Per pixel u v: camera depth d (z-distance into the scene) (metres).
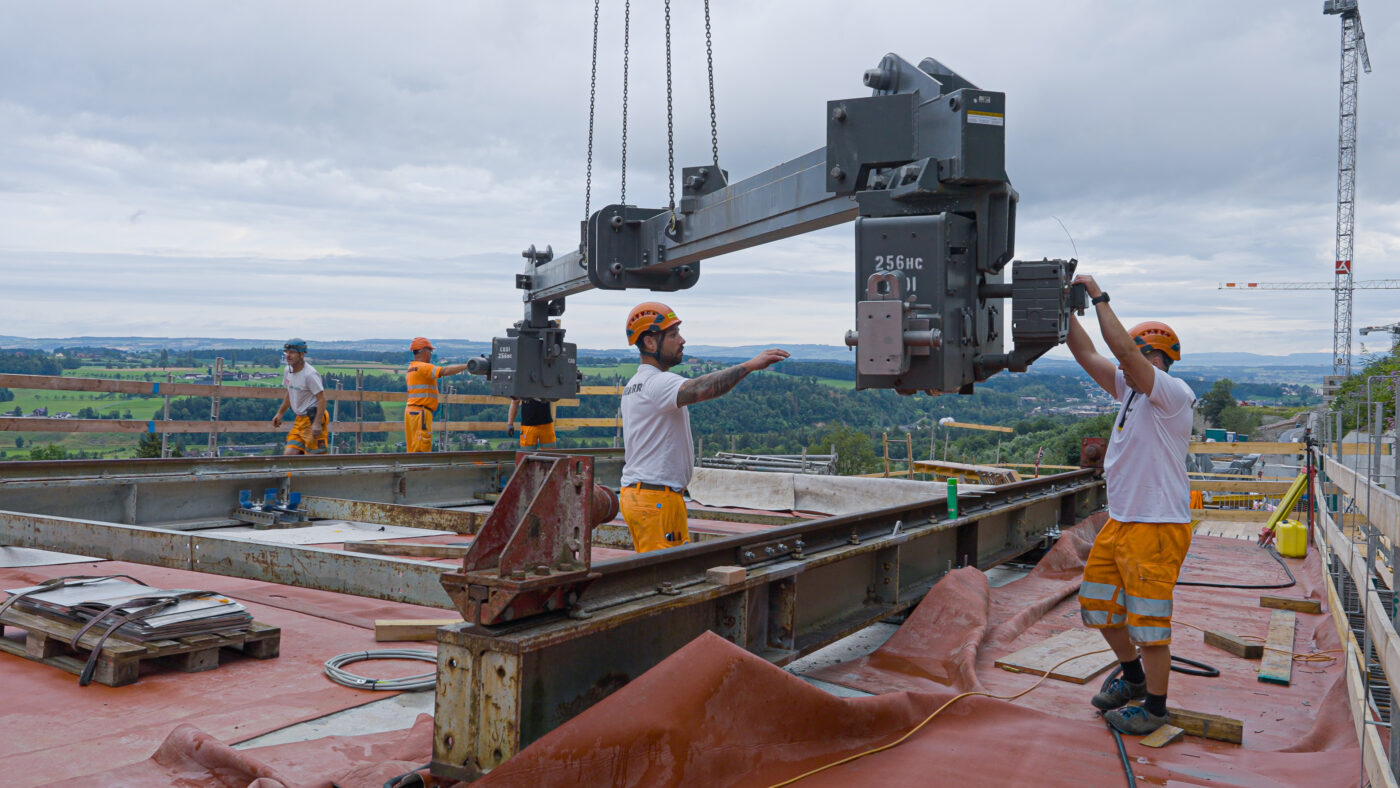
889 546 5.32
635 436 4.82
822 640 4.43
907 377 4.43
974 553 6.70
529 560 2.78
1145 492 3.53
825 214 5.53
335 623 4.92
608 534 7.75
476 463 11.41
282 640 4.51
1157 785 3.06
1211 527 11.45
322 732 3.25
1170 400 3.46
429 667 4.11
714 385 4.48
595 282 7.66
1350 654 4.05
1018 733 3.50
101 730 3.19
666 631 3.44
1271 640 5.26
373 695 3.67
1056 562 7.84
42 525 5.38
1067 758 3.27
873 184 4.77
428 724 3.20
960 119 4.46
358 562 4.32
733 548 3.95
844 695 4.14
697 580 3.64
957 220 4.50
